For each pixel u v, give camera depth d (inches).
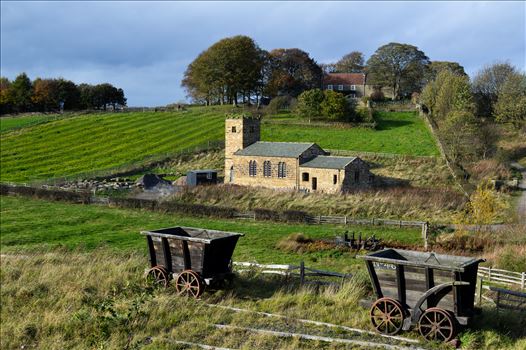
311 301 759.7
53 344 645.3
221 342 625.9
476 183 2411.4
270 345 611.2
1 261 1045.8
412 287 635.5
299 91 5344.5
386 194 2079.2
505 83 3804.1
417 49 5054.1
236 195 2176.4
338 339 616.1
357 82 5374.0
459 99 3703.3
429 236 1518.2
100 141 3767.2
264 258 1253.1
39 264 1028.5
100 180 2751.0
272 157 2586.1
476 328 644.1
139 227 1690.5
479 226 1547.7
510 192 2266.2
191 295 787.4
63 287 844.0
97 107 5871.1
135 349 620.7
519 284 985.5
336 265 1183.6
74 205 2114.9
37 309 767.1
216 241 802.8
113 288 792.9
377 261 653.3
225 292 813.2
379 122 3971.5
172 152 3417.8
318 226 1723.7
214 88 4972.9
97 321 689.0
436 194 2026.3
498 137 3294.8
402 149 3196.4
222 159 3275.1
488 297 844.6
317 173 2423.7
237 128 2810.0
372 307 654.5
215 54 4813.0
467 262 626.8
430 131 3597.4
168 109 5027.1
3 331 689.6
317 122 3981.3
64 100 5570.9
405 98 5068.9
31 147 3614.7
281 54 5388.8
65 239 1488.7
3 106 5393.7
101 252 1151.0
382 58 5059.1
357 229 1670.8
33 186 2504.9
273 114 4498.0
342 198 2073.1
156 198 2255.2
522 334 641.0
